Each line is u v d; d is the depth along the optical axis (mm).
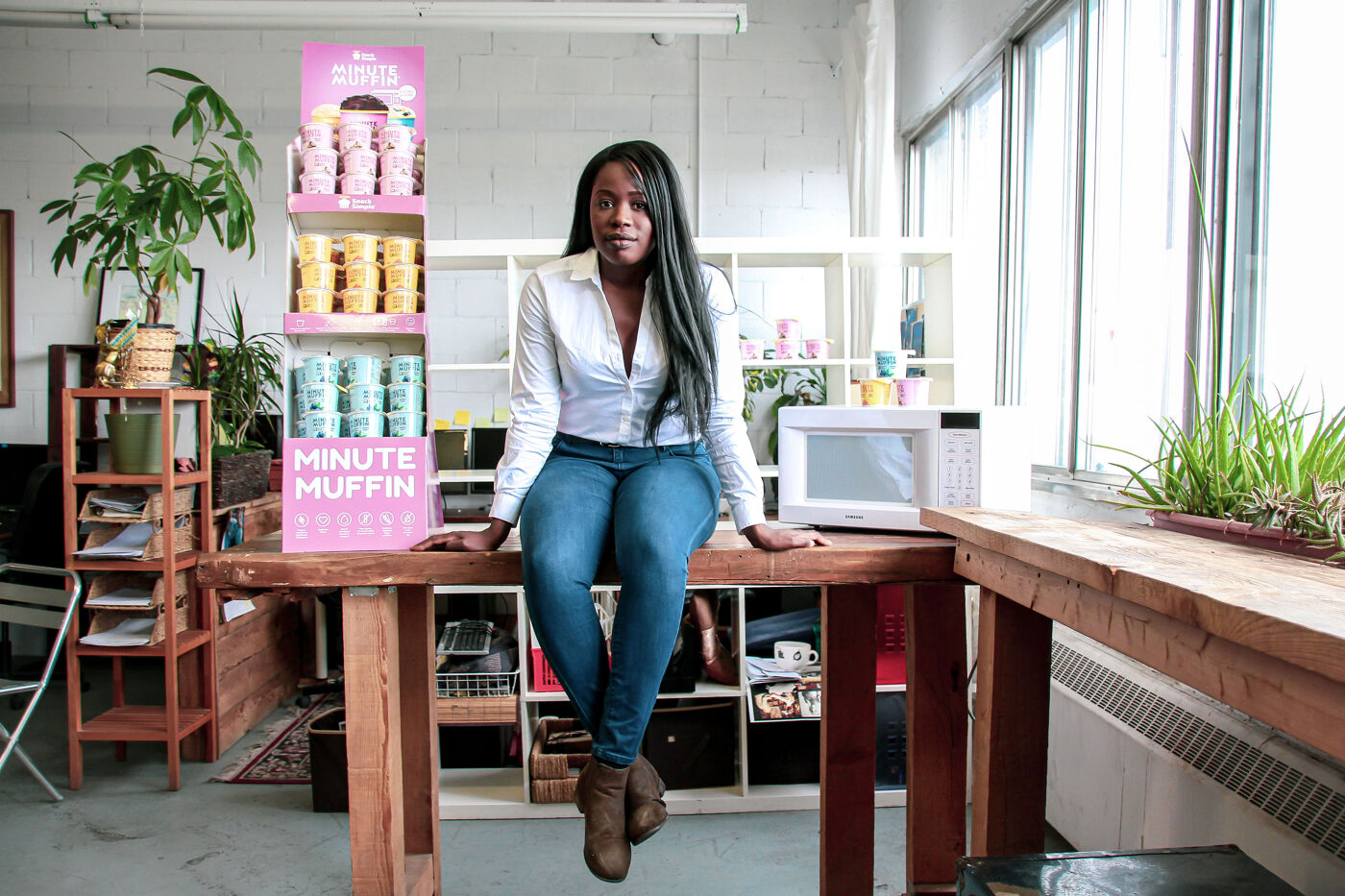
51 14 3719
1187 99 2217
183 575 3043
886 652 2746
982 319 3391
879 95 3633
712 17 3775
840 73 4441
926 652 1812
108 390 2838
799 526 1842
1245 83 1971
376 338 1713
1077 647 2369
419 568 1512
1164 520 1479
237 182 3137
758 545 1552
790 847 2428
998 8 3123
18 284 4266
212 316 4273
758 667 2770
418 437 1614
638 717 1379
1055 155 2959
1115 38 2557
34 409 4285
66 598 2730
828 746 1845
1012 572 1338
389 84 1722
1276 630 772
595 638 1406
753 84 4414
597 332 1517
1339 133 1737
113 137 4270
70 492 2865
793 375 4305
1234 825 1606
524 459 1556
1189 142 2184
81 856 2383
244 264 4293
